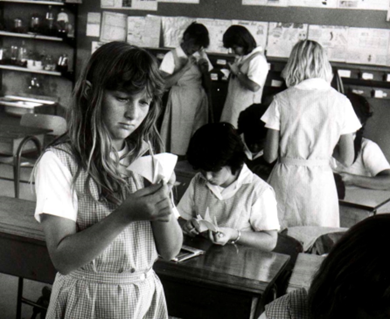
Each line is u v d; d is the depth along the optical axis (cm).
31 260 212
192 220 231
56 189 129
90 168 130
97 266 136
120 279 138
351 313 86
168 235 140
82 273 138
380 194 352
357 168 364
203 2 650
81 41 718
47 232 128
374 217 89
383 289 82
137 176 139
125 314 137
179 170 392
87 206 132
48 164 130
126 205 121
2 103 705
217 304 187
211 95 634
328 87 314
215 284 185
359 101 353
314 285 91
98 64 126
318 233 279
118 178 131
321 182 316
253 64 552
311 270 211
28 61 728
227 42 561
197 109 616
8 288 324
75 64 726
